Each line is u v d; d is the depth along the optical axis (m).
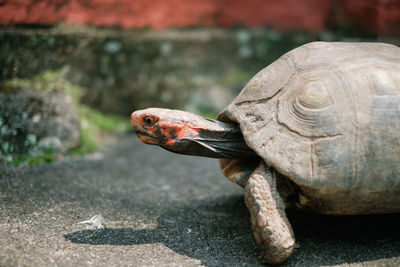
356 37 1.07
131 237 0.48
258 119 0.47
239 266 0.44
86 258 0.44
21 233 0.47
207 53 1.09
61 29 0.81
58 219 0.50
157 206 0.56
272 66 0.50
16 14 0.71
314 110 0.45
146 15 1.00
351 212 0.46
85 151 0.72
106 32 0.92
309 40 1.15
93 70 0.90
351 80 0.46
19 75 0.71
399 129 0.44
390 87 0.45
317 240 0.47
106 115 0.95
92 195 0.56
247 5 1.16
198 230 0.50
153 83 1.01
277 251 0.43
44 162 0.64
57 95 0.72
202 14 1.11
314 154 0.44
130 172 0.67
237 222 0.52
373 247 0.46
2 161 0.61
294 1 1.16
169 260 0.45
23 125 0.65
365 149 0.44
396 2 0.99
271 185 0.45
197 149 0.49
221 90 1.08
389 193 0.44
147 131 0.49
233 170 0.50
